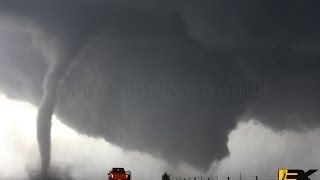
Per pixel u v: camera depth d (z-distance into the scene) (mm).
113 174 48188
